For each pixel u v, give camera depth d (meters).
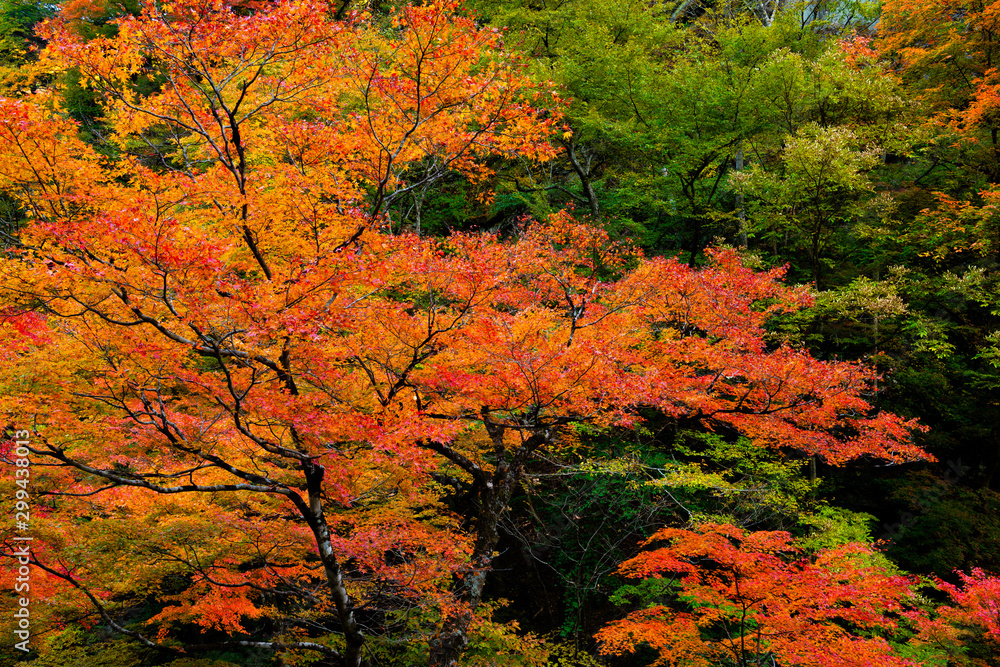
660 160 15.68
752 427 8.94
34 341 5.41
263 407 5.55
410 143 7.42
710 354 8.38
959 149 15.06
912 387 14.44
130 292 5.26
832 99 14.62
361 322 6.05
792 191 13.15
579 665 11.52
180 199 5.37
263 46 6.12
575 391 7.10
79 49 5.92
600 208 17.30
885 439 8.60
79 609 7.15
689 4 25.14
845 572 6.54
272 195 6.04
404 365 7.23
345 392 6.57
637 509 12.56
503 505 8.63
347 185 7.17
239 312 5.15
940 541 11.65
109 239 4.59
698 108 14.88
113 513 6.98
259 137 7.22
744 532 10.28
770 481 11.27
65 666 7.97
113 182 5.74
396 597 8.30
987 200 12.55
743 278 9.64
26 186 5.37
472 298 6.84
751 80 14.60
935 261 14.45
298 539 7.35
